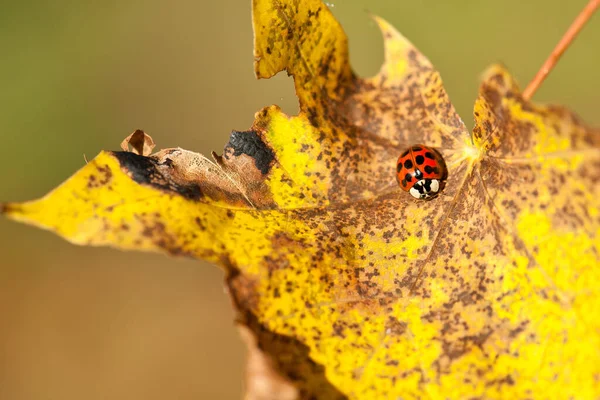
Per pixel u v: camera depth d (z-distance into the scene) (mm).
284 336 181
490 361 181
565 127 179
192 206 185
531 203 184
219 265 181
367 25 405
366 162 194
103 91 422
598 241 180
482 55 392
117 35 440
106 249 388
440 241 189
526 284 183
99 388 341
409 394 179
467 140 192
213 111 420
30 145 405
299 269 185
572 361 179
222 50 436
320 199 192
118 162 184
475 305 184
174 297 374
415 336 183
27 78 421
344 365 180
